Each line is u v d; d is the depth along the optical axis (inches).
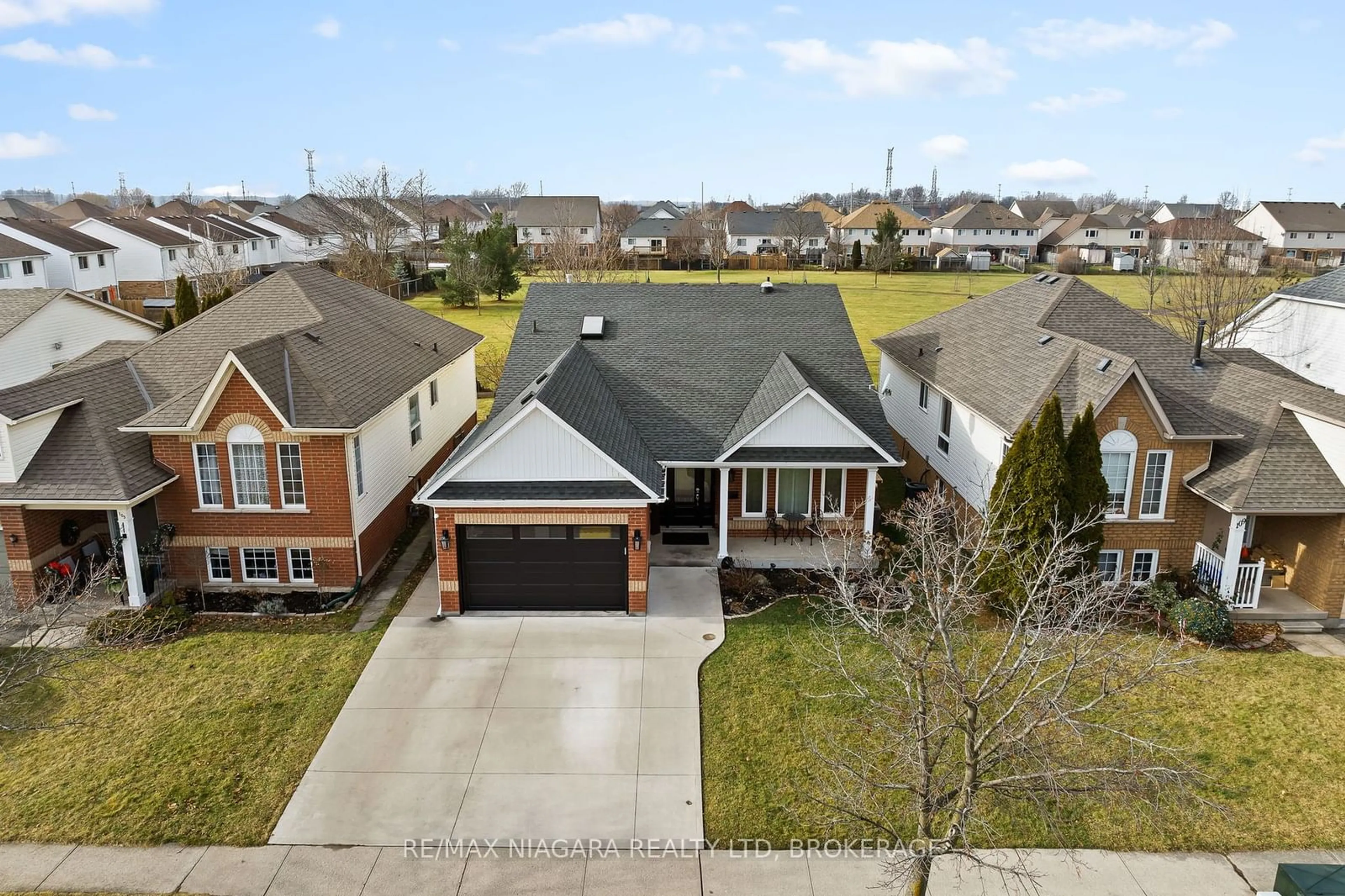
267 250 3415.4
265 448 786.8
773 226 4507.9
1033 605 485.1
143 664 688.4
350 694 647.1
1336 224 3944.4
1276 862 483.8
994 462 857.5
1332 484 745.6
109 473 752.3
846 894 462.3
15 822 510.3
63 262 2335.1
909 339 1232.8
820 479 906.1
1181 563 813.9
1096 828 509.0
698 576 847.1
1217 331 1379.2
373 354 973.8
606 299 1120.2
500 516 755.4
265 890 463.2
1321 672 678.5
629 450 815.1
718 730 603.5
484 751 580.4
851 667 666.8
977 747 390.0
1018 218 4589.1
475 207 6338.6
